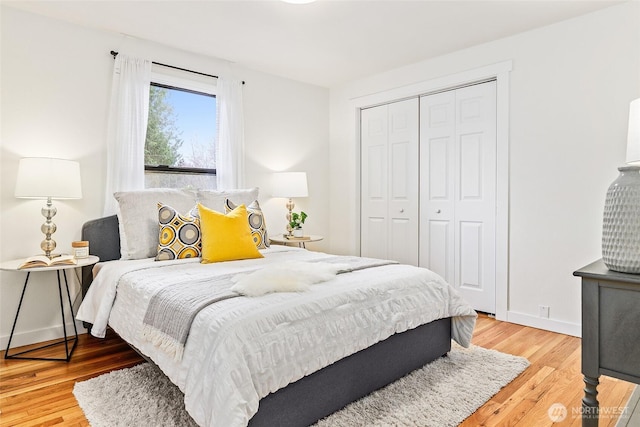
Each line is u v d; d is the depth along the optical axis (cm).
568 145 285
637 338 129
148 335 179
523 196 308
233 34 305
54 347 262
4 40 257
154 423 168
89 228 280
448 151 361
